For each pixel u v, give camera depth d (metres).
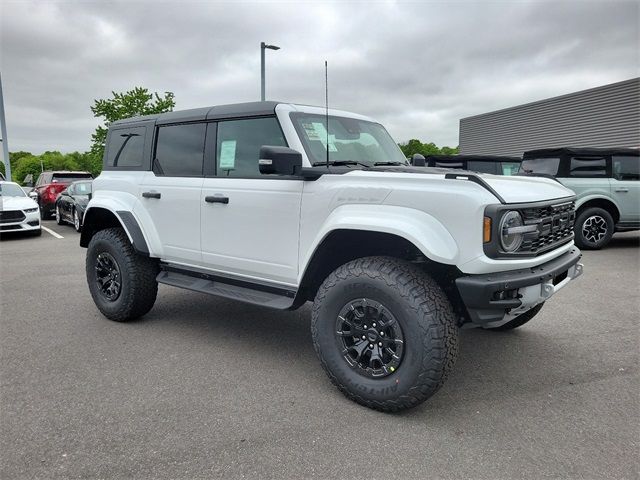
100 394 3.18
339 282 3.01
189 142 4.18
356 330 2.99
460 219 2.68
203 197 3.96
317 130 3.62
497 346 4.04
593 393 3.18
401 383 2.79
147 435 2.68
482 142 25.69
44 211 16.61
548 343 4.11
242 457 2.47
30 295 5.82
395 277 2.80
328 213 3.17
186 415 2.90
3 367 3.62
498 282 2.66
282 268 3.51
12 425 2.78
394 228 2.77
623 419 2.85
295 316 4.98
